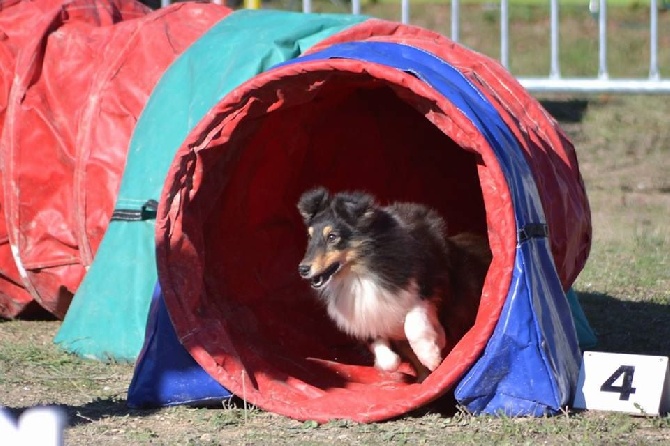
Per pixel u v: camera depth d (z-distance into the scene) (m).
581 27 35.50
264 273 12.12
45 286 13.44
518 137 10.26
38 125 13.48
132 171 12.20
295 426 9.36
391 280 10.44
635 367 9.61
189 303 10.03
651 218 19.81
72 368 11.63
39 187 13.46
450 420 9.31
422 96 9.29
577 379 9.73
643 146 24.59
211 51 12.42
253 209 12.04
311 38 12.17
